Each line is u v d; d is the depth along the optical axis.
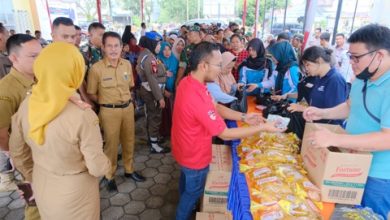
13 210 2.20
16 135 1.21
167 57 3.68
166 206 2.28
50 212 1.21
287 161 1.29
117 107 2.28
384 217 1.10
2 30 2.35
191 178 1.68
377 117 1.03
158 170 2.86
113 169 2.42
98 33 2.86
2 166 1.41
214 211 1.81
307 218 0.95
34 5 10.59
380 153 1.05
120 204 2.30
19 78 1.42
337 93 1.72
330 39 4.36
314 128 1.18
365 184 1.07
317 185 1.10
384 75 0.98
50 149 1.10
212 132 1.47
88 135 1.12
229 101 2.03
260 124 1.51
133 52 4.92
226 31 6.56
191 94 1.49
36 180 1.23
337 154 1.01
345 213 0.97
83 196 1.23
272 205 1.01
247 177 1.25
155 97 2.99
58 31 2.12
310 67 1.80
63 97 1.02
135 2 24.89
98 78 2.19
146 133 3.84
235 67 3.01
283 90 2.56
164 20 32.84
